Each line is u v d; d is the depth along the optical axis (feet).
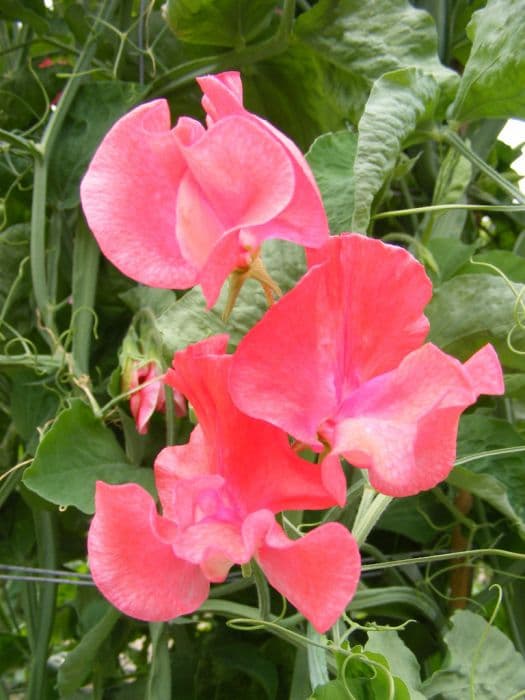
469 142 1.04
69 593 1.78
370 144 0.81
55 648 1.73
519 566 1.10
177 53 1.26
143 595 0.49
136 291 1.12
